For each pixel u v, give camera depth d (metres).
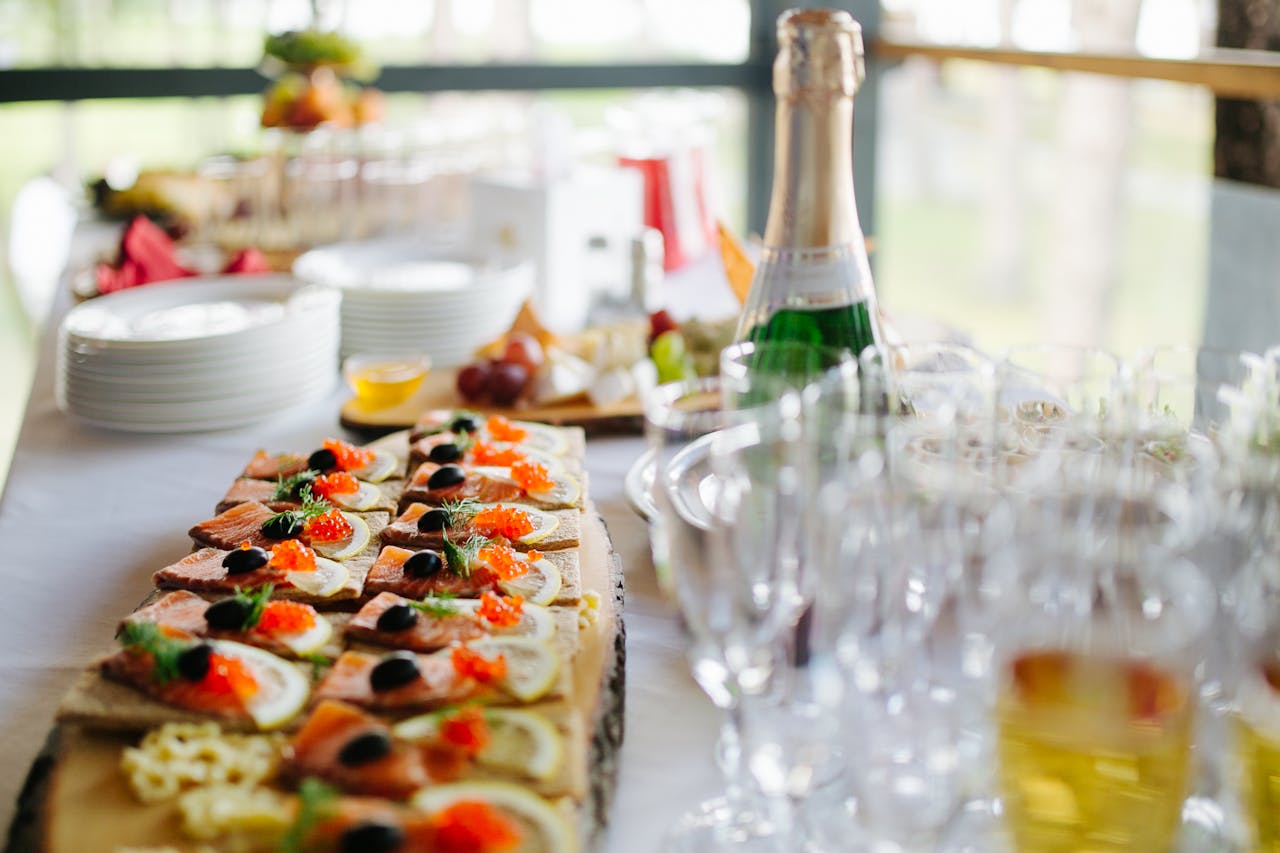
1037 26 2.91
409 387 1.21
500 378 1.19
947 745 0.71
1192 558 0.66
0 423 2.55
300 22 2.14
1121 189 3.35
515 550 0.90
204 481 1.11
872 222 2.24
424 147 1.81
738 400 0.76
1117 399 0.73
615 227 1.57
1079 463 0.69
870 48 2.12
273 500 0.97
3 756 0.79
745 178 2.36
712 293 1.57
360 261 1.52
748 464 0.70
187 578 0.86
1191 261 3.49
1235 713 0.70
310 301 1.27
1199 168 3.41
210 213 1.86
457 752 0.70
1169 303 3.52
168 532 1.03
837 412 0.71
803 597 0.72
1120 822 0.66
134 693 0.76
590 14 2.43
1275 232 1.75
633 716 0.81
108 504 1.07
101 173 2.09
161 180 1.94
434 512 0.91
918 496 0.71
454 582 0.85
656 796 0.75
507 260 1.49
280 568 0.86
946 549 0.71
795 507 0.71
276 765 0.71
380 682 0.75
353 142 1.78
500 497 0.96
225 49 2.16
